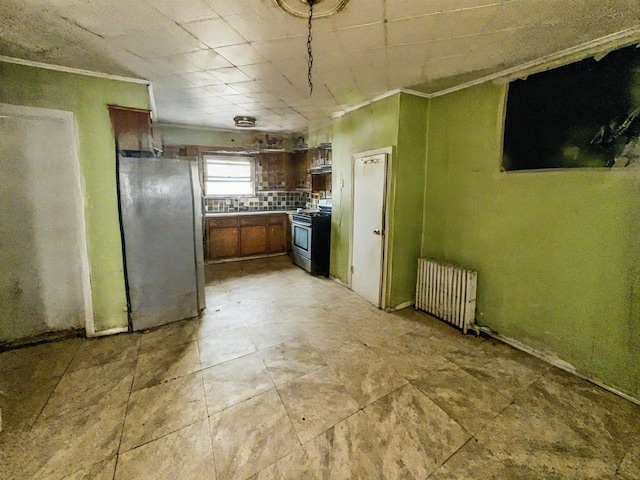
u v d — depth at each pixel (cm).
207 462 141
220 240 510
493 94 244
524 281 233
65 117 229
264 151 545
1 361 219
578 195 198
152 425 162
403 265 318
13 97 214
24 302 237
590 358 199
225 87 276
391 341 252
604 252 189
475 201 265
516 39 183
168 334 263
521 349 239
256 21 164
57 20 162
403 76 248
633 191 175
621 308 183
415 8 151
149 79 252
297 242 493
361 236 348
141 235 263
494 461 142
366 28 171
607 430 160
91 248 248
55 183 236
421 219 321
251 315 303
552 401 181
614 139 180
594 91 186
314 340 254
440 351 237
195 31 175
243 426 162
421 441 153
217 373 208
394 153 292
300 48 197
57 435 155
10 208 227
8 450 146
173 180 273
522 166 228
